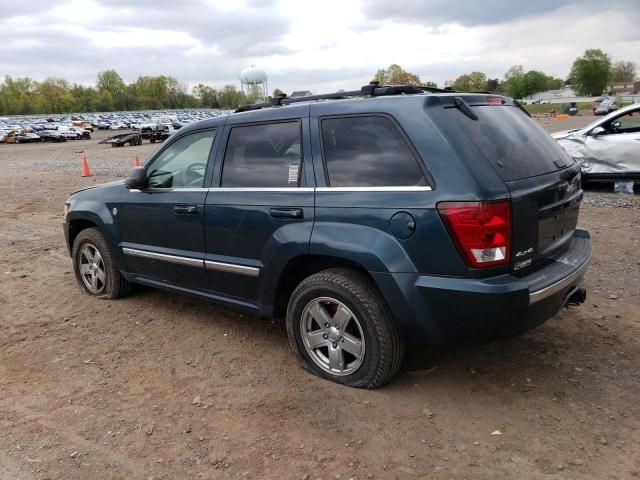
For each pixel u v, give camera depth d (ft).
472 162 10.13
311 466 9.60
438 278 10.32
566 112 228.63
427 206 10.24
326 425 10.75
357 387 11.93
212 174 14.05
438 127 10.50
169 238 15.23
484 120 11.32
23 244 27.04
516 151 11.23
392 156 10.91
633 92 406.62
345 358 12.21
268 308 13.20
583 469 9.29
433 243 10.24
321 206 11.68
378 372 11.48
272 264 12.57
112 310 17.25
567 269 11.38
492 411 11.03
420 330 10.80
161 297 18.25
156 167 15.75
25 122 330.54
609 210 29.32
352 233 11.14
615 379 12.05
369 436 10.37
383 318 11.19
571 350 13.42
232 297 14.11
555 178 11.57
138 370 13.29
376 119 11.28
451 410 11.10
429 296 10.42
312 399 11.68
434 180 10.27
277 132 12.86
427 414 10.97
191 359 13.79
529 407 11.11
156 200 15.34
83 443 10.43
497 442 10.06
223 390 12.22
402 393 11.76
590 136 34.53
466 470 9.36
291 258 12.16
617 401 11.21
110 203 16.98
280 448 10.12
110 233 16.98
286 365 13.26
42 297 18.75
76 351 14.43
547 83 431.43
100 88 572.51
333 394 11.82
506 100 12.96
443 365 12.91
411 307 10.63
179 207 14.58
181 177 15.05
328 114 11.98
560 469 9.31
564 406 11.10
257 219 12.80
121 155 95.50
